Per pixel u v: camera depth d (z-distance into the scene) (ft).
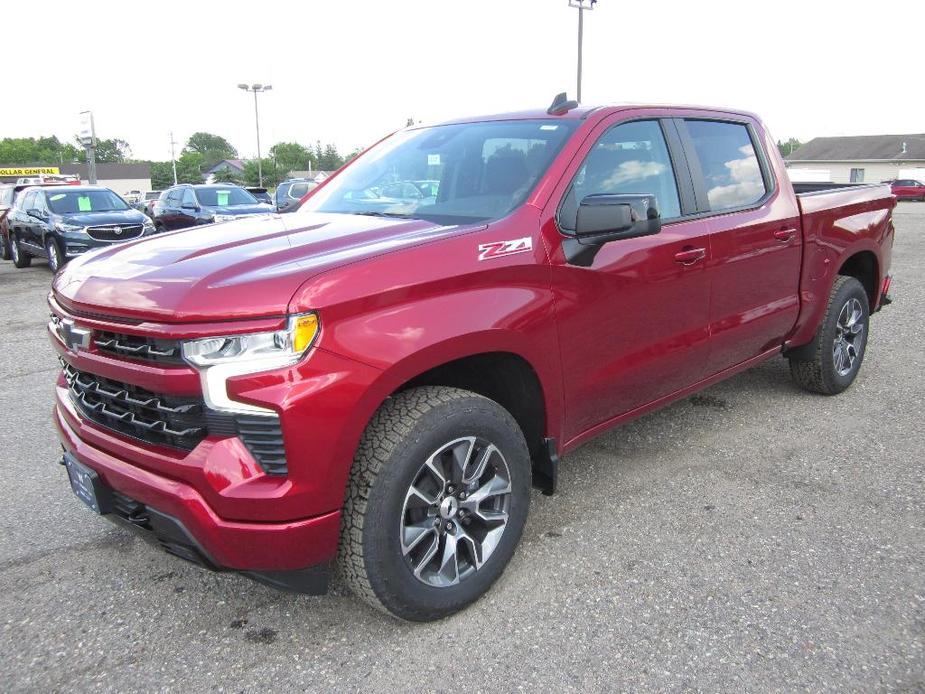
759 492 12.12
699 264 11.84
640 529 11.00
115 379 8.18
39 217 44.70
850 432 14.61
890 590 9.36
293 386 7.35
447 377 9.63
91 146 89.76
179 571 10.21
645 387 11.55
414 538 8.48
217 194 60.59
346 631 8.83
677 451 13.84
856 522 11.09
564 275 9.71
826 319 15.61
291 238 9.30
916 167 210.59
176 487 7.71
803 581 9.59
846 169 223.51
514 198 10.01
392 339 7.88
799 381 16.49
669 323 11.55
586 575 9.83
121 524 8.93
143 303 7.78
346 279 7.72
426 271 8.30
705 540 10.66
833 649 8.28
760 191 13.80
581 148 10.54
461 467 8.74
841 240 15.49
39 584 9.92
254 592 9.68
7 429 15.96
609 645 8.43
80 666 8.30
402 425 8.13
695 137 12.67
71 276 9.37
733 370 13.76
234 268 8.03
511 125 11.64
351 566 8.15
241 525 7.54
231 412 7.43
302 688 7.91
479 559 9.11
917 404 16.17
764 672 7.95
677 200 11.94
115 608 9.37
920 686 7.70
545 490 10.39
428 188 11.18
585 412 10.59
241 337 7.35
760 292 13.51
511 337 8.98
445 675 8.04
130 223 44.65
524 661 8.21
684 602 9.20
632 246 10.73
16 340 25.09
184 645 8.64
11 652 8.54
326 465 7.59
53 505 12.25
